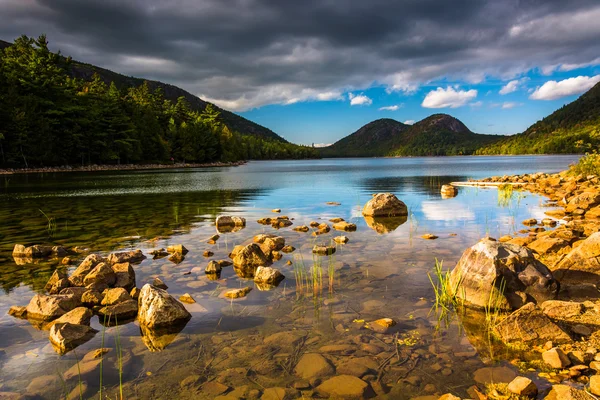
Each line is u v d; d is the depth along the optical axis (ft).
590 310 19.19
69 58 311.27
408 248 33.86
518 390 12.65
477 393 13.02
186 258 32.19
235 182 141.38
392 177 164.66
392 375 14.29
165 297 19.66
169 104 462.19
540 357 15.33
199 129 421.18
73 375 14.71
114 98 319.06
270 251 31.99
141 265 30.09
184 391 13.58
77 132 269.85
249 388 13.69
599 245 23.56
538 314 17.25
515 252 21.86
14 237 42.04
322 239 38.40
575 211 50.31
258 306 21.31
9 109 220.84
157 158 359.66
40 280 26.94
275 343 17.02
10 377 14.62
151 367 15.25
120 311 20.72
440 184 118.11
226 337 17.69
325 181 141.69
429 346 16.42
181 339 17.60
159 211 63.05
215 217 56.03
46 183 138.82
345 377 14.19
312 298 22.34
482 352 15.81
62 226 48.78
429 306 20.92
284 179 157.58
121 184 133.69
